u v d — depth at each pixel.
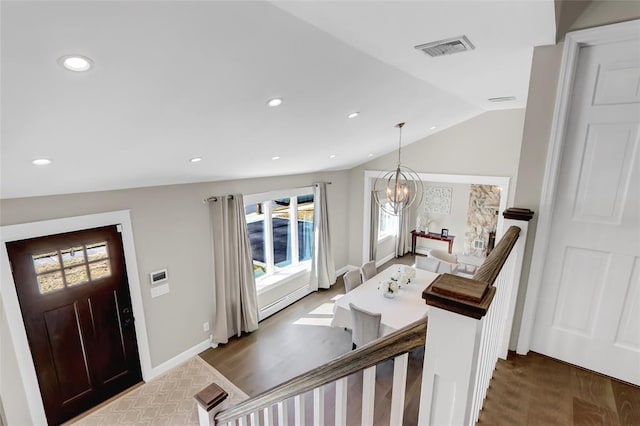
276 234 6.68
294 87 2.07
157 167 2.86
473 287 0.77
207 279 4.30
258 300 5.13
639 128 1.60
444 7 1.25
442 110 3.86
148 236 3.61
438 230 8.72
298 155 3.94
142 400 3.47
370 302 4.07
